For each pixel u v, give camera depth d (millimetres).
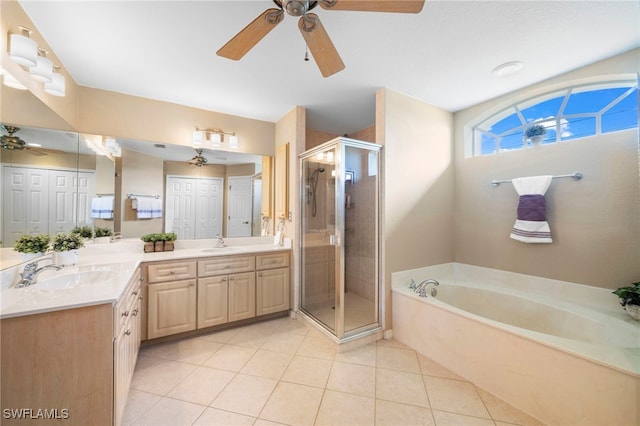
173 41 1853
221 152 3184
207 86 2521
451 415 1636
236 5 1535
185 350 2344
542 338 1645
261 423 1553
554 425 1548
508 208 2686
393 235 2650
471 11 1572
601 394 1394
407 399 1769
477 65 2166
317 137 3955
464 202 3053
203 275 2600
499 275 2744
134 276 1938
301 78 2381
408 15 1606
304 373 2037
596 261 2119
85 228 2314
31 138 1831
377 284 2670
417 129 2811
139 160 2715
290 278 3143
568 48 1927
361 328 2604
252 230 3383
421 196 2857
